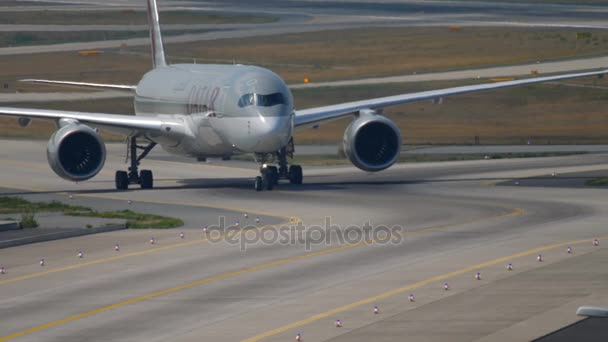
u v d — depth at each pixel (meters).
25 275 105.50
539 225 133.12
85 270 107.25
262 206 159.62
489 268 102.69
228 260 111.56
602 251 111.31
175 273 104.62
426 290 92.75
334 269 104.81
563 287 92.25
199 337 78.19
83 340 78.81
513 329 77.31
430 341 74.50
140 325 82.94
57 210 158.38
